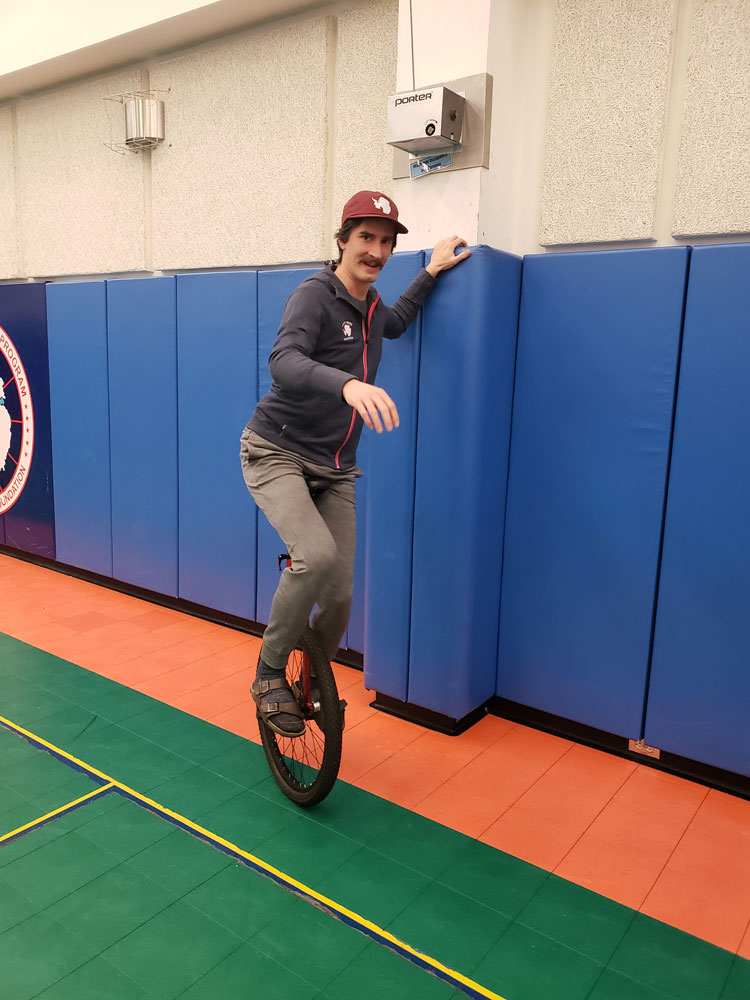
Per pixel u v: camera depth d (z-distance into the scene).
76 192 4.17
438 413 2.45
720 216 2.27
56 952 1.58
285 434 2.01
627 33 2.35
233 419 3.29
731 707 2.23
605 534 2.41
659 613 2.33
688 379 2.20
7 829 1.98
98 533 4.03
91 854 1.89
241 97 3.38
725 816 2.16
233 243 3.53
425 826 2.06
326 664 2.01
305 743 2.48
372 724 2.65
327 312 1.94
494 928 1.69
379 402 1.65
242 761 2.36
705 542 2.23
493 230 2.53
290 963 1.57
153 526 3.72
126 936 1.63
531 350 2.50
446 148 2.44
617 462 2.36
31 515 4.41
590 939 1.67
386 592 2.66
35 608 3.75
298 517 1.91
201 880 1.81
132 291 3.58
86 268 4.21
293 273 3.00
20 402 4.31
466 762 2.41
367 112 3.01
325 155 3.16
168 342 3.47
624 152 2.41
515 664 2.67
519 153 2.61
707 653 2.26
